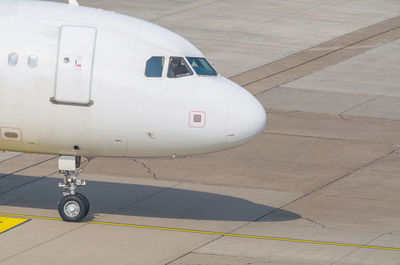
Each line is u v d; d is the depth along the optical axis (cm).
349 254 8506
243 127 8875
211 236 8956
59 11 9188
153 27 9212
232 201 10125
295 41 18338
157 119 8881
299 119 13550
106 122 8912
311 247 8681
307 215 9688
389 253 8562
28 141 9156
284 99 14575
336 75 16112
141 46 8962
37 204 9881
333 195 10356
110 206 9869
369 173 11169
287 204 10044
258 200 10169
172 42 9069
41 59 8894
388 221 9538
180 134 8925
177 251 8500
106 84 8844
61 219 9394
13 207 9744
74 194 9269
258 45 17912
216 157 11781
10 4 9281
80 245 8619
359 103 14475
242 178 10975
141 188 10531
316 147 12231
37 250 8462
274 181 10862
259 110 9025
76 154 9288
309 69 16462
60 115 8925
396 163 11588
